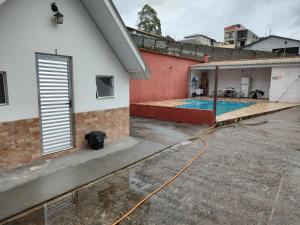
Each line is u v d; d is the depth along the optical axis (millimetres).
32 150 4602
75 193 3516
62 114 5160
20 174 4098
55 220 2830
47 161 4773
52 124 4965
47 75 4766
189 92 19750
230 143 6465
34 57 4469
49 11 4633
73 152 5395
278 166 4703
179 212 3018
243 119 10156
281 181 3986
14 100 4223
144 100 14812
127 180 4000
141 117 11102
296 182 3943
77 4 5176
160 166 4691
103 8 5129
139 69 6480
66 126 5281
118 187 3729
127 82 6855
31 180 3869
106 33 5773
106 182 3916
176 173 4320
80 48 5344
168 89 17125
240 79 19938
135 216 2928
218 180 4027
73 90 5281
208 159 5141
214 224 2762
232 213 2998
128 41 5699
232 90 19859
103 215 2941
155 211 3041
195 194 3512
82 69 5441
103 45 5945
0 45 3949
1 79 4078
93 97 5793
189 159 5121
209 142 6578
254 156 5344
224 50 24969
